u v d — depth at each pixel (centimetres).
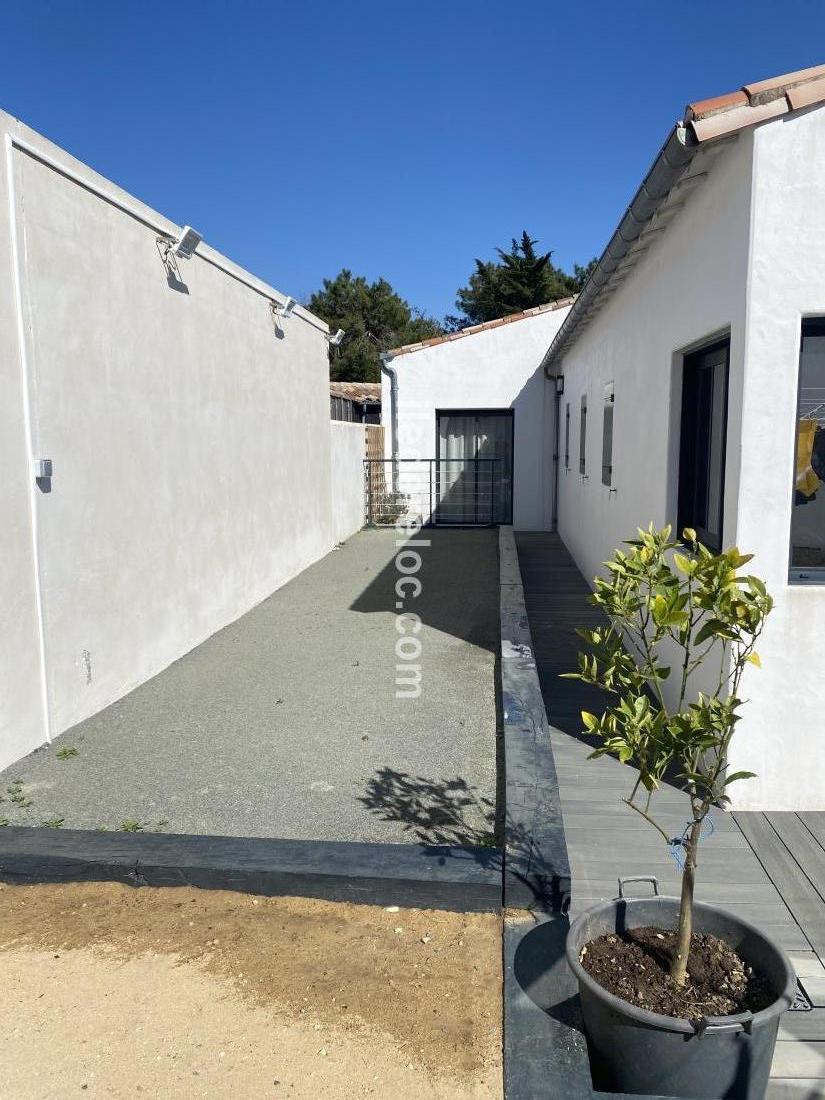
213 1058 257
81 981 294
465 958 308
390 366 1595
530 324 1563
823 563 407
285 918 334
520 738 471
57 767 471
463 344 1578
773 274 379
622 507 717
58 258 500
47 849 363
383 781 457
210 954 309
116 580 582
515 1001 279
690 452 533
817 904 339
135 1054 259
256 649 727
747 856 374
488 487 1648
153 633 644
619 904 281
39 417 483
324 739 519
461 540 1433
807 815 410
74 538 526
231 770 470
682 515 536
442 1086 246
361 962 305
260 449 908
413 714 566
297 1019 275
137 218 600
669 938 278
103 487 560
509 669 595
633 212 484
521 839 362
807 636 398
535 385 1574
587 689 620
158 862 353
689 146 377
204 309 736
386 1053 259
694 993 251
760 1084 237
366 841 386
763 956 261
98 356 549
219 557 786
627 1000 247
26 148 463
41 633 494
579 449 1126
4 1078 249
